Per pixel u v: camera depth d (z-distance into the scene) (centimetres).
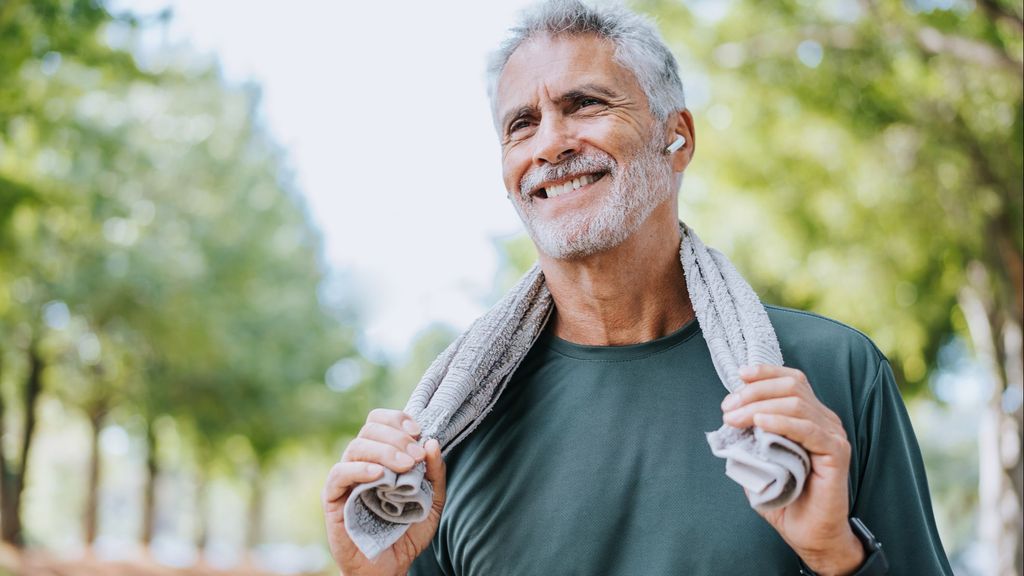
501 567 191
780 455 151
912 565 179
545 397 200
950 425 3694
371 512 174
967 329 1349
